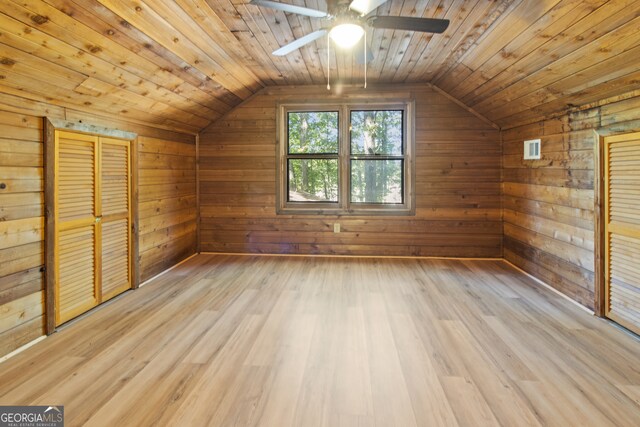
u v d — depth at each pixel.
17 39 1.87
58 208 2.60
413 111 4.56
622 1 1.81
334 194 4.82
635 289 2.51
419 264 4.38
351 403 1.80
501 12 2.38
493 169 4.55
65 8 1.88
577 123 3.06
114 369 2.10
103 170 3.09
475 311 2.95
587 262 2.95
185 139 4.55
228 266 4.32
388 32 2.89
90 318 2.81
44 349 2.32
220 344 2.40
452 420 1.67
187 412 1.73
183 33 2.64
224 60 3.38
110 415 1.70
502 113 4.07
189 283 3.68
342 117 4.68
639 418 1.68
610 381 1.97
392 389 1.91
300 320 2.79
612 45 2.13
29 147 2.37
